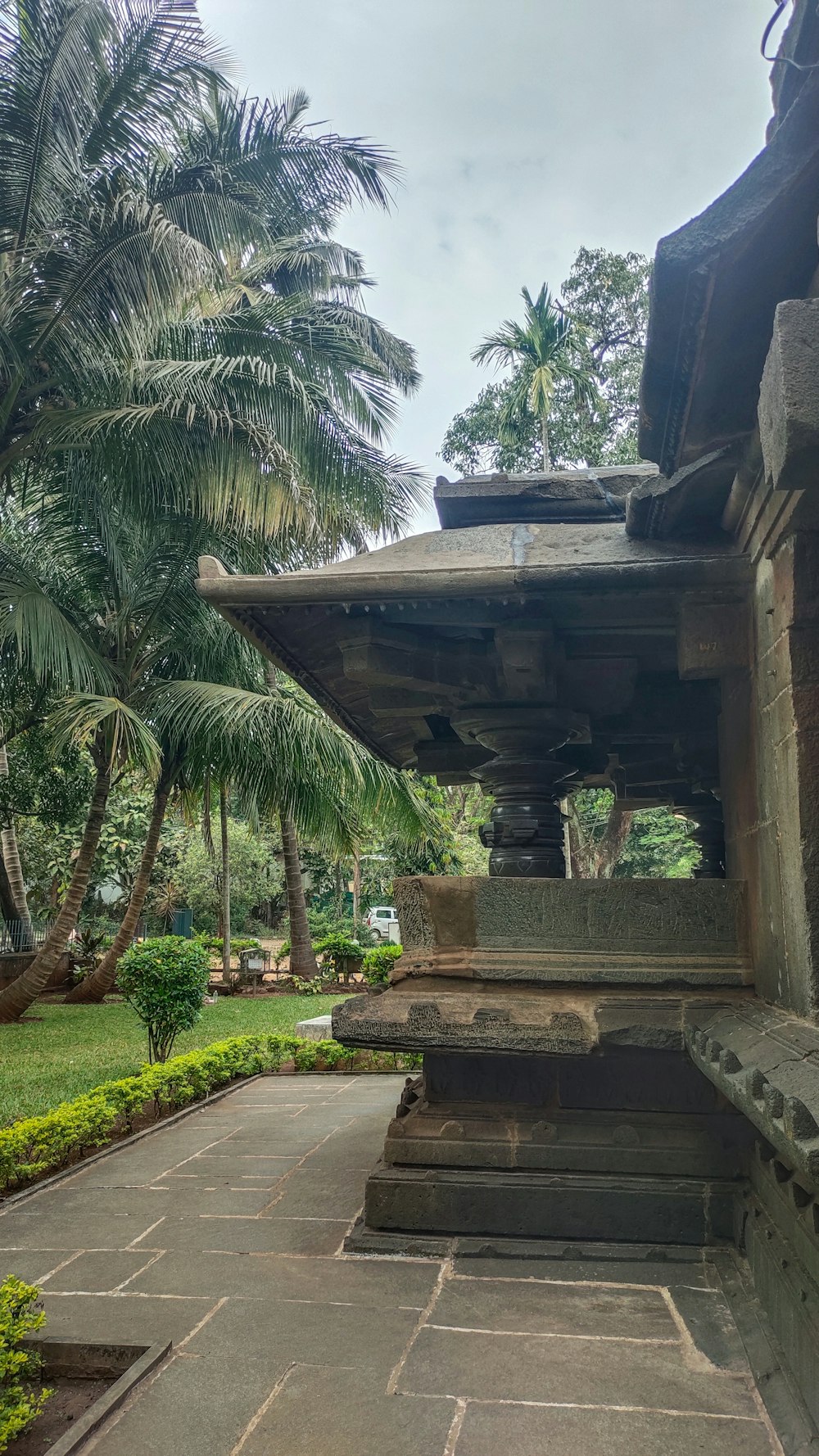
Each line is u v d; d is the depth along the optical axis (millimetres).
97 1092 5961
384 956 12203
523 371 18453
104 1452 2250
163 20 8703
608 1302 3088
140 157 9500
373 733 5934
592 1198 3564
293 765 13203
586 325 19391
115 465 9469
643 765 5879
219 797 18125
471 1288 3215
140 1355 2729
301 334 10531
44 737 13641
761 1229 3000
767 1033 2785
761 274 2566
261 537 10820
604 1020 3594
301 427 9562
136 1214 4102
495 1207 3613
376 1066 8547
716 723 5066
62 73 8344
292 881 19391
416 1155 3795
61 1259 3559
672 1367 2643
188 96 9477
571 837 17391
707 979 3672
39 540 11938
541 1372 2621
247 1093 7191
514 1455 2215
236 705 12180
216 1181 4602
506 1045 3621
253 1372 2641
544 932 3867
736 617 3590
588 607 3889
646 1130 3676
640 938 3795
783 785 2998
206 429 9133
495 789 4465
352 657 4035
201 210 9703
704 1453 2225
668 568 3525
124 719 10602
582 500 4488
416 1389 2533
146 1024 8758
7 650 11312
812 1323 2297
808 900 2756
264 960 20750
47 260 8648
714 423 3064
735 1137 3605
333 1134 5590
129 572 11922
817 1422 2199
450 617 3975
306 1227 3885
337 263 14203
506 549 4027
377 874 29984
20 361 9125
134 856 25047
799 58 2705
